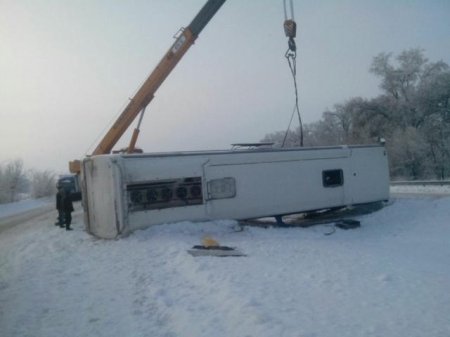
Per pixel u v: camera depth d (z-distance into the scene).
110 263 9.02
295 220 16.77
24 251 11.57
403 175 40.50
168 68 16.83
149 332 5.23
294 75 15.47
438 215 14.95
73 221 18.08
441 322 5.00
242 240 11.24
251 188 13.90
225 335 4.78
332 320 5.05
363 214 17.06
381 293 6.14
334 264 8.07
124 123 16.95
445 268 8.20
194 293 6.43
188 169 12.91
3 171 51.41
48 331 5.51
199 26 16.83
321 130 55.88
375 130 44.72
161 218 12.39
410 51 44.62
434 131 40.97
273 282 6.68
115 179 11.82
